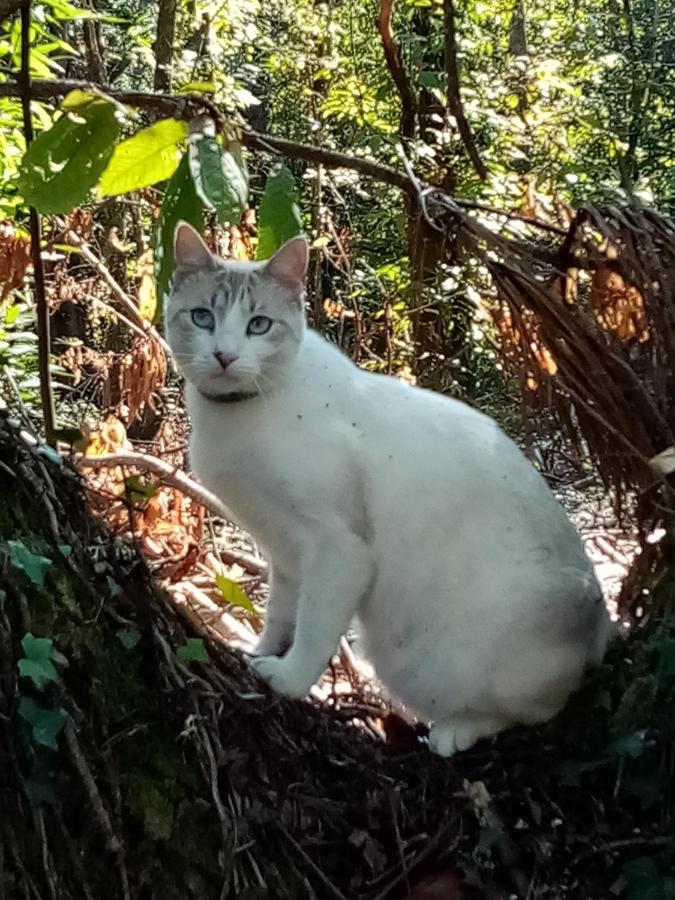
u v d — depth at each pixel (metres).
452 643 0.84
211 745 0.69
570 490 1.18
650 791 0.78
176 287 0.86
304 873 0.70
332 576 0.82
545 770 0.81
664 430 0.85
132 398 1.35
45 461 0.71
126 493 0.78
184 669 0.70
